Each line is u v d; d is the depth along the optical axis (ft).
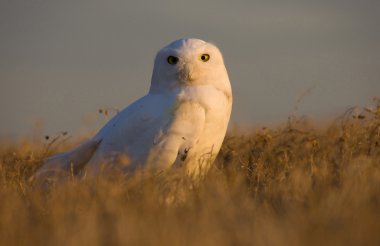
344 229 30.25
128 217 32.86
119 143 45.32
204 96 44.96
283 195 36.73
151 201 35.76
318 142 47.60
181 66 45.19
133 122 45.11
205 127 45.19
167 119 44.70
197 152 45.14
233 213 33.30
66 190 38.37
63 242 30.78
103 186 38.17
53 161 45.55
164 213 34.37
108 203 35.27
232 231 31.07
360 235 29.50
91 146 45.88
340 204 33.04
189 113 44.60
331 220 31.30
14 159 50.19
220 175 41.88
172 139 44.47
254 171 43.75
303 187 36.88
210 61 45.55
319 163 43.62
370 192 35.37
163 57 45.91
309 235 29.84
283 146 47.88
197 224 31.53
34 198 38.17
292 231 30.04
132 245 30.04
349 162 42.01
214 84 45.75
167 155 44.60
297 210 33.55
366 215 31.58
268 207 34.94
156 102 45.39
